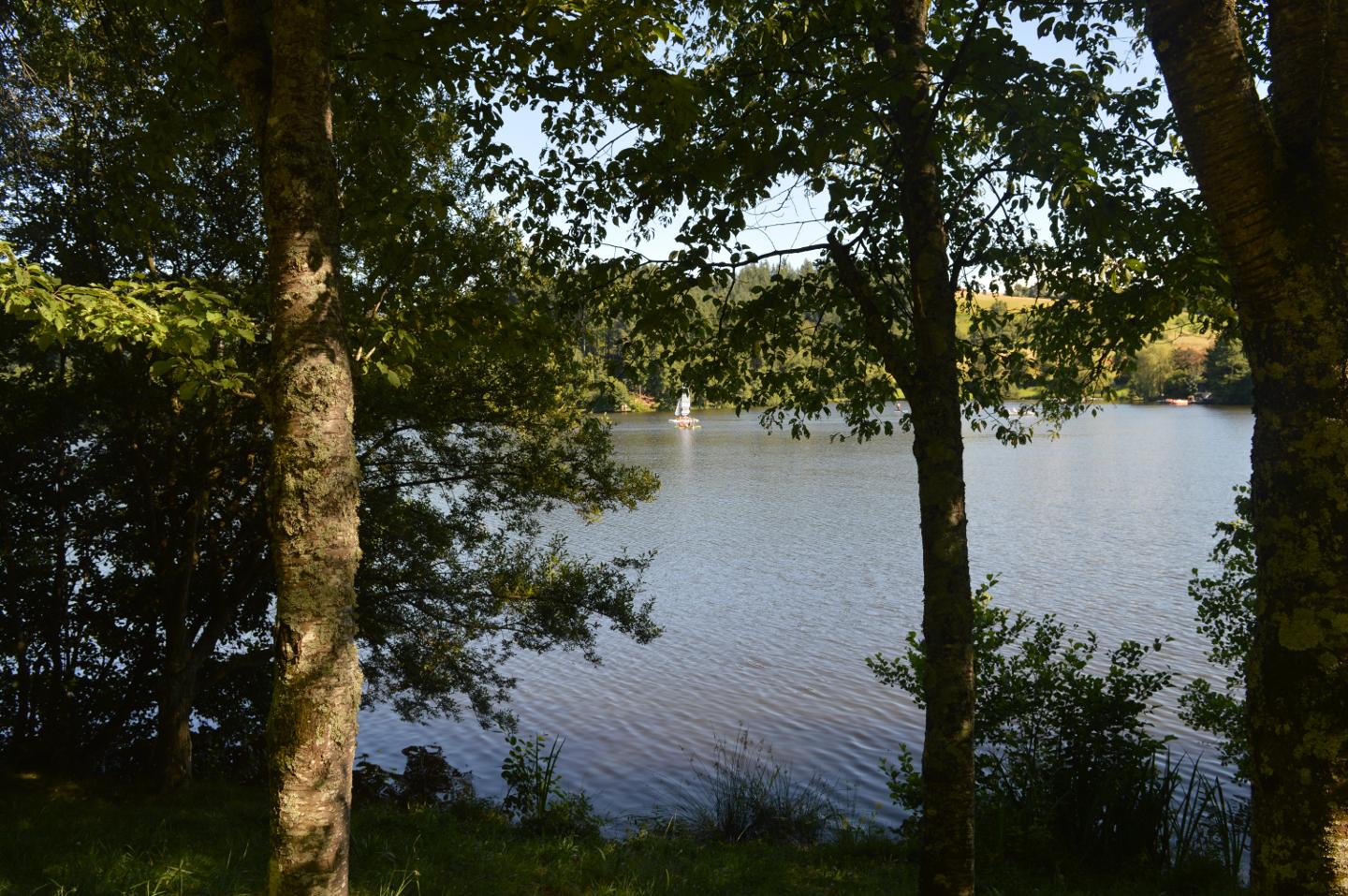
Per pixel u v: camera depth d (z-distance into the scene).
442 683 13.38
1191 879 8.72
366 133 7.21
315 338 4.09
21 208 9.90
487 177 7.79
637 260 7.78
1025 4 6.87
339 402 4.14
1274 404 3.08
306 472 4.02
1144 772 9.62
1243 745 10.10
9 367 10.65
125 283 5.27
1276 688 2.97
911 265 6.48
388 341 7.12
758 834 11.40
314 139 4.19
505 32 5.93
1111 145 6.82
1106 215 6.72
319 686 3.97
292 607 3.98
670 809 12.91
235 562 12.71
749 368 8.88
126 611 12.55
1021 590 26.48
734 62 7.52
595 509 13.60
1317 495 2.92
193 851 7.20
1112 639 21.06
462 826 9.95
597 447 13.55
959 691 6.12
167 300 5.69
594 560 32.06
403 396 11.63
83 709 12.48
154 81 7.90
